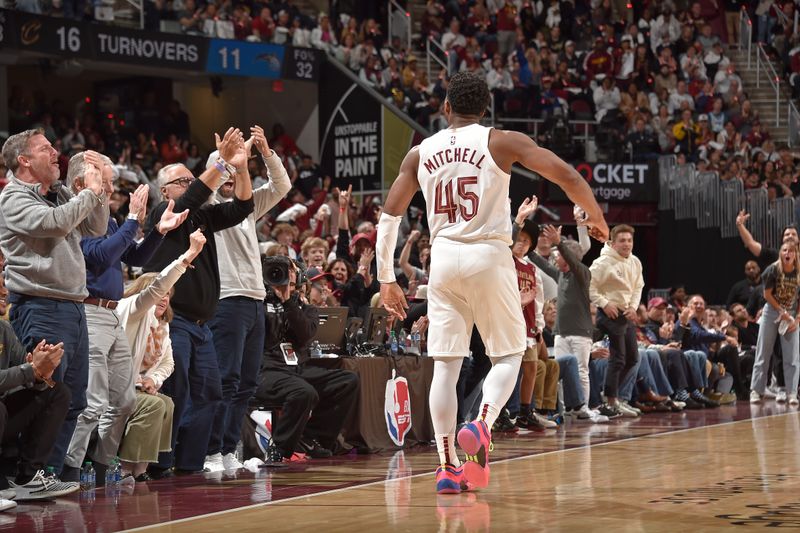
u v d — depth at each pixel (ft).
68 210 15.56
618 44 69.36
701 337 38.22
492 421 15.12
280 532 12.17
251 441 22.03
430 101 55.98
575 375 31.09
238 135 18.58
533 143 15.01
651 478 16.75
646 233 59.06
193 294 18.90
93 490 16.92
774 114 70.13
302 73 54.85
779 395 38.91
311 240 27.78
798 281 37.73
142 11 50.11
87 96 60.70
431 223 15.30
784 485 15.70
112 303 17.49
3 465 16.22
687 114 63.98
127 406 17.72
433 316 15.30
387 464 20.39
